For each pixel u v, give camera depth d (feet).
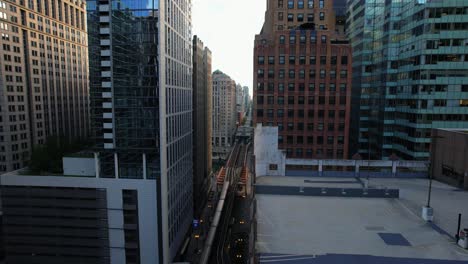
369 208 108.37
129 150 179.52
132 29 176.04
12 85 316.60
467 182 126.62
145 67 177.78
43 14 366.22
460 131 137.59
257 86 252.62
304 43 245.45
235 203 354.33
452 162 134.72
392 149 277.44
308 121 251.39
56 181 176.96
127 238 180.96
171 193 204.64
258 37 264.11
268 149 151.33
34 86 350.84
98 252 181.68
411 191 126.31
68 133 423.23
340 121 248.52
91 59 183.73
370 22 305.53
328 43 243.60
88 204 177.78
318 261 74.18
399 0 265.34
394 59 271.69
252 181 128.16
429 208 98.27
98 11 178.19
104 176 181.27
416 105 235.40
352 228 92.84
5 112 307.37
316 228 92.79
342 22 410.11
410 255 77.41
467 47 222.69
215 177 513.45
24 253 183.52
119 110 180.24
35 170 192.44
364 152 321.93
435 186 133.18
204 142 409.28
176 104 216.95
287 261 73.77
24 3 331.77
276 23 287.89
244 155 640.17
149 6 173.27
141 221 178.40
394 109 274.57
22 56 331.16
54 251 182.19
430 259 75.51
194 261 226.79
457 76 226.38
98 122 184.75
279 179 143.74
